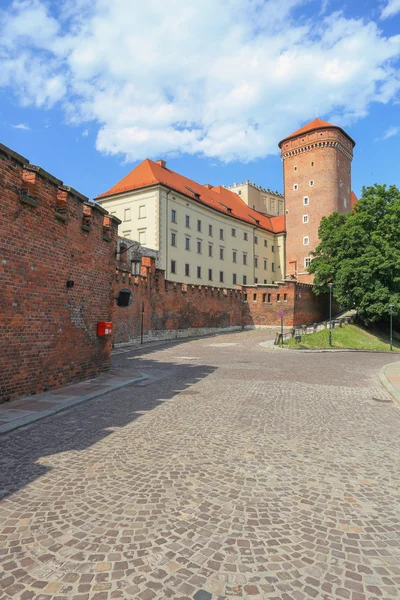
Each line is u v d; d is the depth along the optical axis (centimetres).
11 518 404
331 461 580
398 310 4225
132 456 590
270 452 614
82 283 1300
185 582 305
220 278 6322
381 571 323
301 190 6975
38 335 1076
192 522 395
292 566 327
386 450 637
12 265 972
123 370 1620
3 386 947
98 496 454
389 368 1833
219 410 912
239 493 464
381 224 4597
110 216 1467
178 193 5478
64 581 306
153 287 3588
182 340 3725
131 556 338
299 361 2169
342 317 5347
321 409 948
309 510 425
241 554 341
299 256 6962
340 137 6881
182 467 545
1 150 921
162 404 981
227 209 6762
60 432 725
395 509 432
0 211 928
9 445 647
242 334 4447
